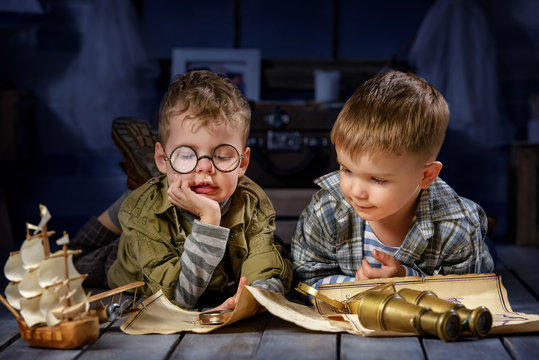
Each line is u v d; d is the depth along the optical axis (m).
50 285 1.02
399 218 1.35
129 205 1.40
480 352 1.03
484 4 3.07
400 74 1.26
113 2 2.91
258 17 3.16
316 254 1.46
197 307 1.42
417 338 1.11
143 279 1.48
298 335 1.14
